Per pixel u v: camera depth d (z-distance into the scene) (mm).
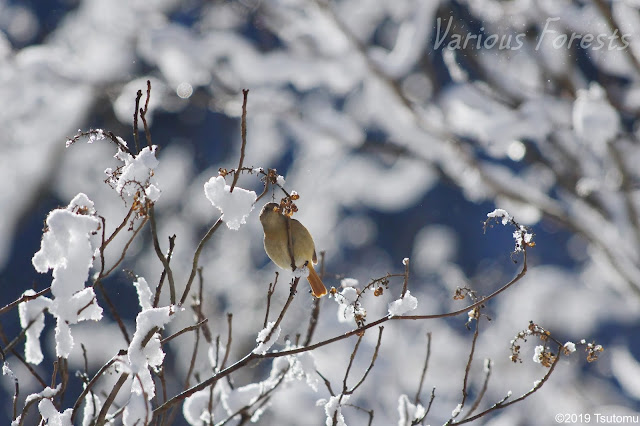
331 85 12625
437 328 15469
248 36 14523
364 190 17203
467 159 11578
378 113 13117
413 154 12766
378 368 13758
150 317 3895
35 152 14281
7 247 15047
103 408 3951
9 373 4008
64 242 3715
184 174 18234
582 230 11188
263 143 17562
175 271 17188
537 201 11359
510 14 10375
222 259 17266
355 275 19078
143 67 13961
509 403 4105
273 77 12539
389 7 12828
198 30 13992
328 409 4250
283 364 5055
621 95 10242
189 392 4008
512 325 14859
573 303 14664
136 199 3781
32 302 4027
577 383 14211
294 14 12656
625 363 14336
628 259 10727
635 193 10242
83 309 3775
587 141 9875
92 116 15148
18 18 17750
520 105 10656
